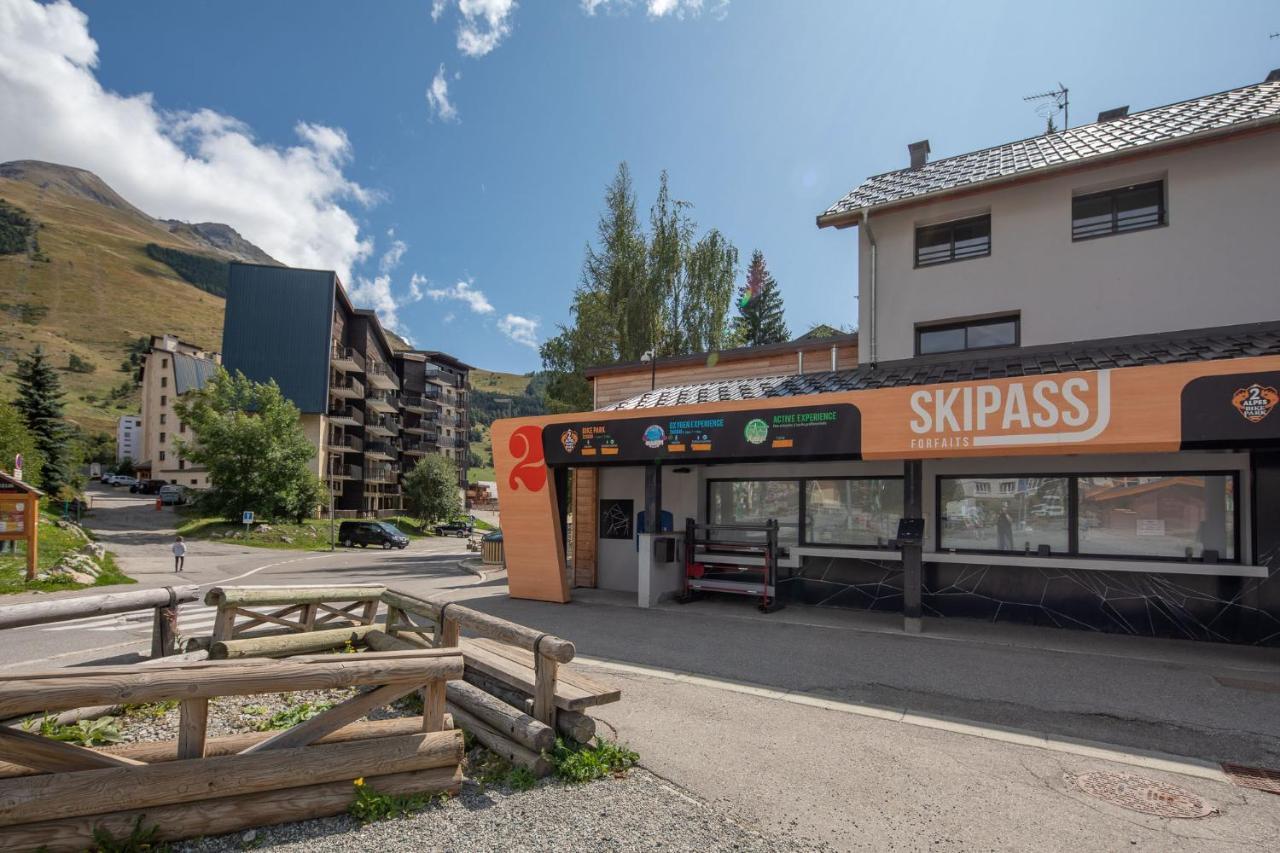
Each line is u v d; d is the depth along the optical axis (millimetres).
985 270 10914
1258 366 6406
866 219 11703
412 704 5297
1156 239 9711
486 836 3307
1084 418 7211
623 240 25625
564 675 4891
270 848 3137
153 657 6215
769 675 6613
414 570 22078
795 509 11117
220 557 28266
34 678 2984
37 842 2910
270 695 5555
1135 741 4840
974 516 9656
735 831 3432
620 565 13328
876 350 11742
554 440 11500
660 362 15094
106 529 36656
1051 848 3318
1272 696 5926
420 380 79938
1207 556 8094
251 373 51219
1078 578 8867
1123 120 12242
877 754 4531
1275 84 11117
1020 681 6383
